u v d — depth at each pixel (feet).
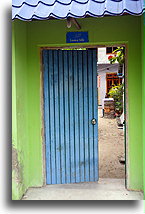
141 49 13.08
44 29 13.82
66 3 10.75
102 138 28.78
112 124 37.78
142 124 13.34
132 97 13.56
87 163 14.99
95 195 13.51
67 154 14.83
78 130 14.79
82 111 14.75
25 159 13.85
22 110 13.33
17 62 12.54
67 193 13.74
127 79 13.66
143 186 13.32
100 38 13.48
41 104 14.32
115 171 17.62
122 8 10.21
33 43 13.94
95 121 14.83
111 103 43.96
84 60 14.61
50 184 14.88
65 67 14.51
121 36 13.34
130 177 13.96
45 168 14.79
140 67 13.34
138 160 13.79
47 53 14.30
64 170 14.85
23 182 13.50
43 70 14.34
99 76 62.54
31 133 14.35
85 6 10.57
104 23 13.42
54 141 14.69
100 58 58.90
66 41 13.69
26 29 13.91
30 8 10.89
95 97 14.78
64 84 14.55
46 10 10.61
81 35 13.58
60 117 14.62
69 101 14.65
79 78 14.64
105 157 21.21
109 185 14.75
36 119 14.28
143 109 12.77
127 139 13.93
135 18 13.21
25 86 13.84
